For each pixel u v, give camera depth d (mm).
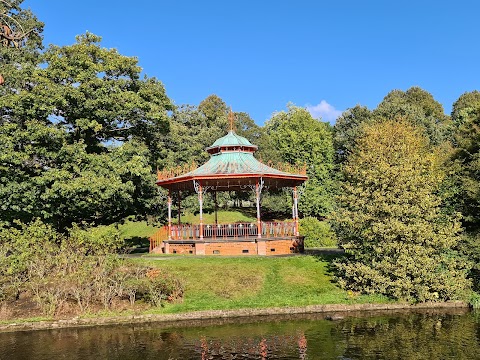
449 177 25453
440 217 22906
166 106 32406
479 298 20234
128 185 26406
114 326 17891
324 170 53812
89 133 29484
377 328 16875
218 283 21328
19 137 24969
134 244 37812
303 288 21297
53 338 16391
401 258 20328
